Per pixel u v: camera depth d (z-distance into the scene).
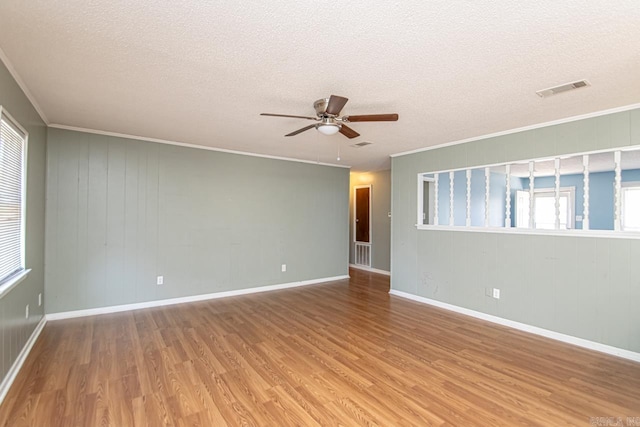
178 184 4.61
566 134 3.33
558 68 2.24
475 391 2.36
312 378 2.53
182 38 1.91
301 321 3.88
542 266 3.50
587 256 3.18
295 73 2.36
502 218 6.96
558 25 1.74
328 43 1.95
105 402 2.17
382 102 2.90
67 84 2.59
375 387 2.41
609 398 2.28
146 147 4.37
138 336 3.34
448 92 2.67
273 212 5.57
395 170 5.26
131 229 4.27
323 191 6.23
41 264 3.53
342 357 2.91
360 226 7.82
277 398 2.25
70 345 3.08
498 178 6.89
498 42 1.92
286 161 5.73
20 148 2.71
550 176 7.24
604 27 1.75
